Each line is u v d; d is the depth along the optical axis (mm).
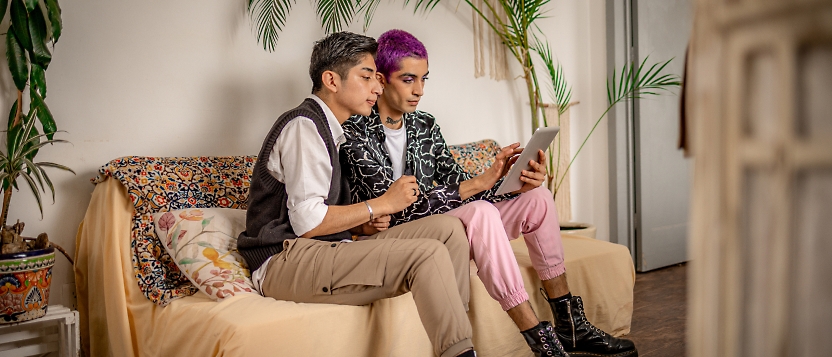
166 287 1764
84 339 1989
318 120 1712
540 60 3414
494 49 3217
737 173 438
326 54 1789
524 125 3373
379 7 2740
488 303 1963
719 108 449
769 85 414
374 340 1651
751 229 431
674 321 2562
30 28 1794
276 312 1512
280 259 1661
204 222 1856
